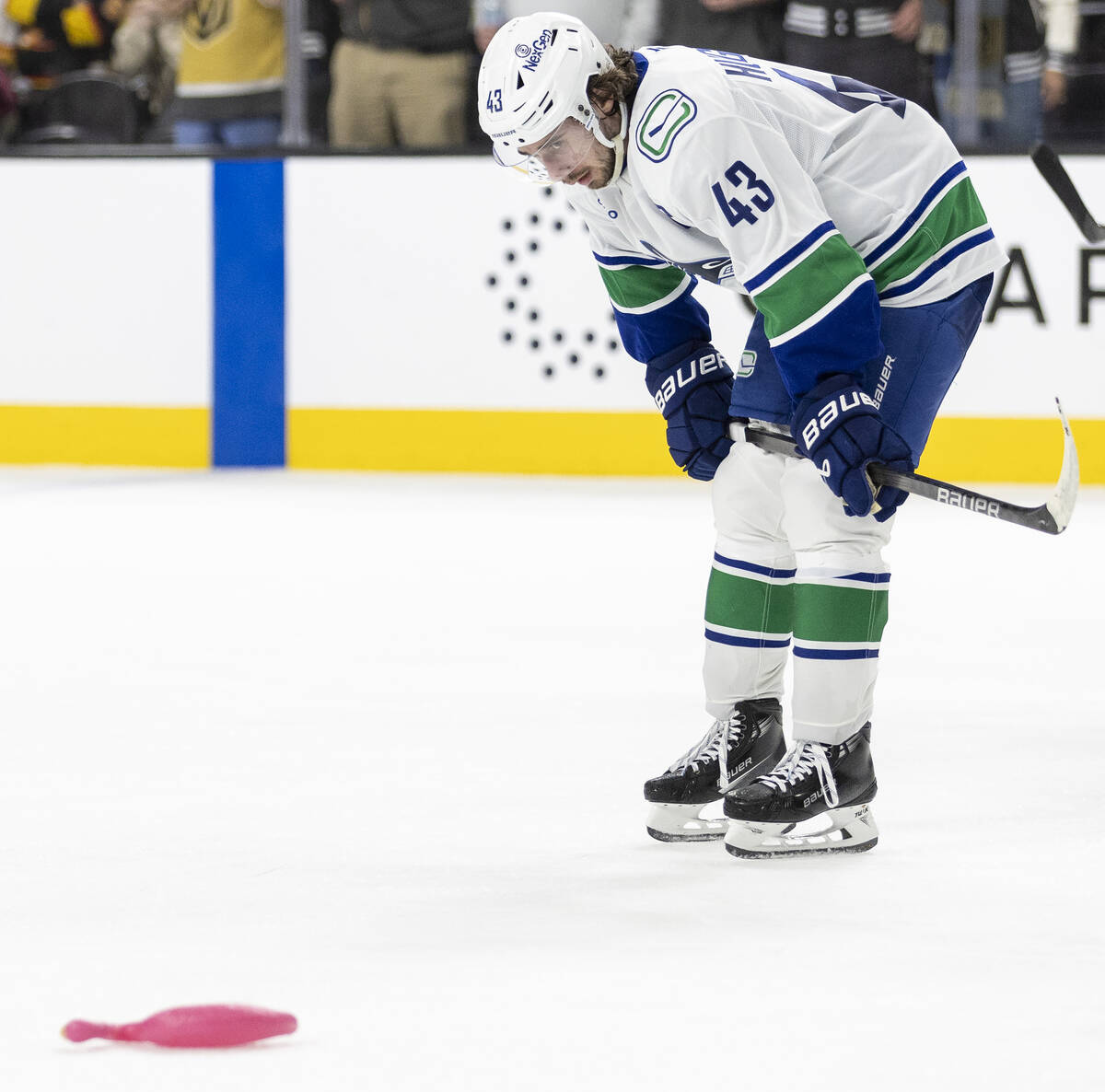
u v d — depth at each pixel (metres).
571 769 10.71
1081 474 27.42
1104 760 10.90
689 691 13.16
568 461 29.34
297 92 30.11
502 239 29.19
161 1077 5.86
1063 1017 6.34
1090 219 9.56
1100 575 18.94
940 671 13.88
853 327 8.49
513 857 8.75
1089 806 9.76
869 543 8.90
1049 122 27.92
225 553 20.81
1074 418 27.34
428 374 29.67
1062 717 12.20
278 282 29.98
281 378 30.19
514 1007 6.50
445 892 8.10
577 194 9.43
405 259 29.56
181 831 9.25
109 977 6.89
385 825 9.38
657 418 28.97
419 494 26.77
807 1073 5.83
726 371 9.75
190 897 8.02
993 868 8.51
